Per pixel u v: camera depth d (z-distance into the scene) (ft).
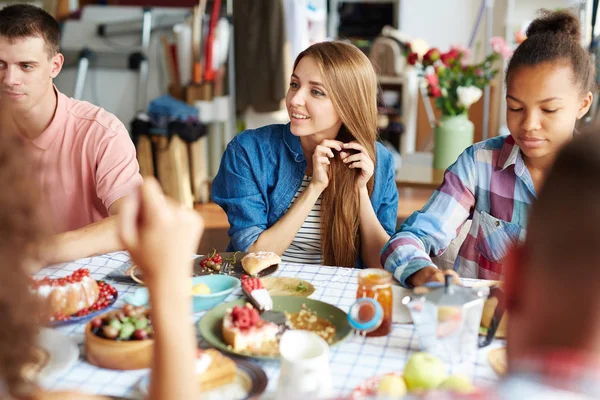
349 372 3.80
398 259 5.20
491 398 1.72
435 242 5.76
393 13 19.93
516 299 1.80
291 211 6.37
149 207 2.40
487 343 4.10
